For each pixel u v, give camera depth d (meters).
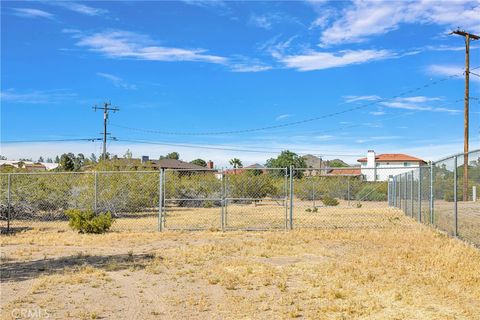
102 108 53.00
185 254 11.63
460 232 13.34
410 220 20.64
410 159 85.81
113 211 24.03
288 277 9.01
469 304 7.05
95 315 6.60
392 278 8.70
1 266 10.34
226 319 6.50
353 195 39.00
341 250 12.13
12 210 23.53
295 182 38.72
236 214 24.61
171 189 27.81
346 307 6.89
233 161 82.75
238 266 10.06
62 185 24.23
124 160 32.41
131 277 9.13
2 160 85.81
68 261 10.93
